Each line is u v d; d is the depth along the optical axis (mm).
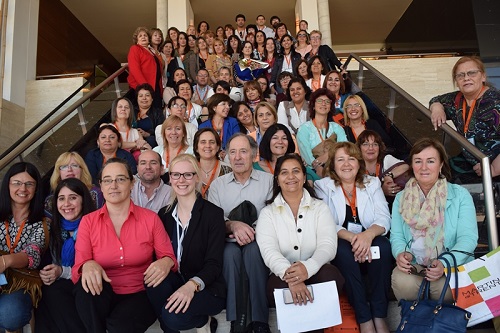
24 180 2662
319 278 2371
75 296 2277
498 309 2154
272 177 3078
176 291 2252
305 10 10250
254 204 2979
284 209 2650
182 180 2551
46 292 2447
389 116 4422
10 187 2654
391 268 2549
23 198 2652
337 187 2891
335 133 4281
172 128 4027
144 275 2408
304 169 2721
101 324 2229
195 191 2752
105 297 2273
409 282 2383
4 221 2664
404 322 2129
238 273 2473
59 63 10930
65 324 2359
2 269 2322
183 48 7660
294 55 7395
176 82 6438
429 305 2135
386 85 4504
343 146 2885
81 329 2350
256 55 8031
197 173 2617
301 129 4355
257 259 2496
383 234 2670
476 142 3400
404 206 2584
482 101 3379
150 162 3248
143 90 5398
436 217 2486
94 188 3240
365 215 2801
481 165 2537
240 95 6305
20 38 7535
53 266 2512
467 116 3453
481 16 8328
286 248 2588
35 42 7953
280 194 2732
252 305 2391
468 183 3109
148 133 5160
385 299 2463
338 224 2824
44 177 3516
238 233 2559
